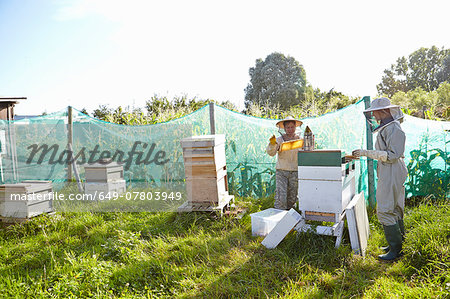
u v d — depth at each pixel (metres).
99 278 3.28
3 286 3.27
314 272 3.41
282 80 46.22
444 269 3.04
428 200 5.59
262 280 3.23
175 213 5.36
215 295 3.04
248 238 4.48
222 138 5.41
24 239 4.80
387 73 81.19
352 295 2.98
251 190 6.58
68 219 5.41
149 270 3.55
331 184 3.75
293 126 4.96
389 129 3.58
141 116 8.86
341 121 6.25
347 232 4.19
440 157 5.91
